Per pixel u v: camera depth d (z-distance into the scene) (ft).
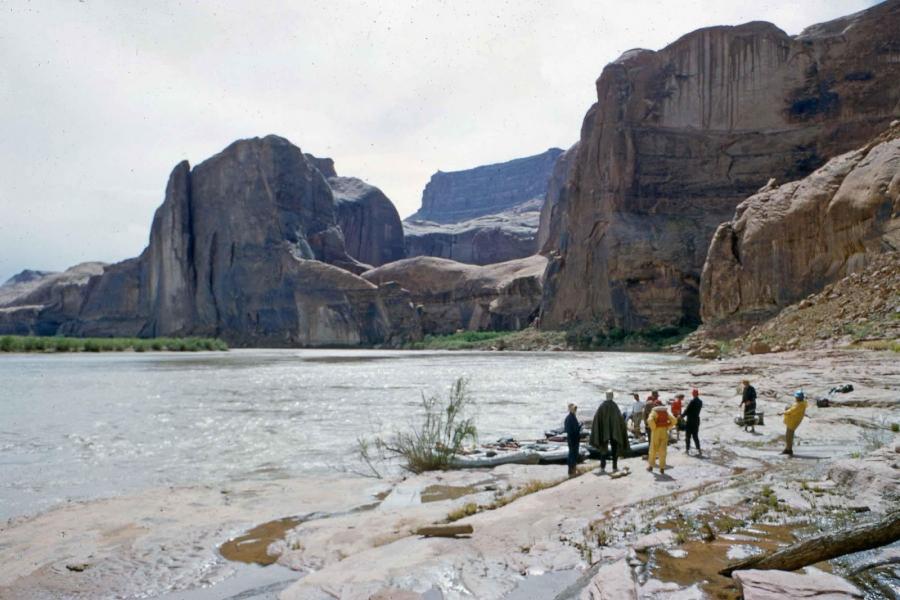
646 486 34.60
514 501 33.81
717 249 197.77
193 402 92.99
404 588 21.99
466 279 465.88
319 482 42.65
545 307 344.49
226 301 482.28
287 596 22.00
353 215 649.61
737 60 302.86
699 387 91.09
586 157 337.11
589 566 22.93
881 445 41.39
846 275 158.30
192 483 43.52
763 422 56.39
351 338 409.90
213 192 504.43
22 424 71.77
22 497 40.16
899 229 142.82
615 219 298.35
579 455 48.21
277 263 460.14
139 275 555.28
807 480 31.89
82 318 573.74
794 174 288.71
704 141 305.12
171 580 24.79
